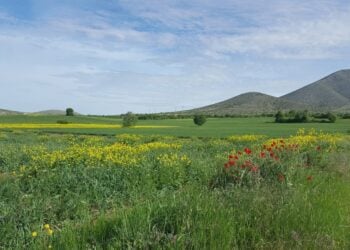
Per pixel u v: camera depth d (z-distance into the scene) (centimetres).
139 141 3316
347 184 1012
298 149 1412
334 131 6041
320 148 1623
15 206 723
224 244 510
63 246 506
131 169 1061
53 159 1273
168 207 594
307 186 892
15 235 577
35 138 4016
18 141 3559
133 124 8925
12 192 870
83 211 757
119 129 7594
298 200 703
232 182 917
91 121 10850
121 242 508
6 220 643
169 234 522
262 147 1655
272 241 545
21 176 1067
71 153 1413
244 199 684
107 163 1194
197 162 1258
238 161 1009
